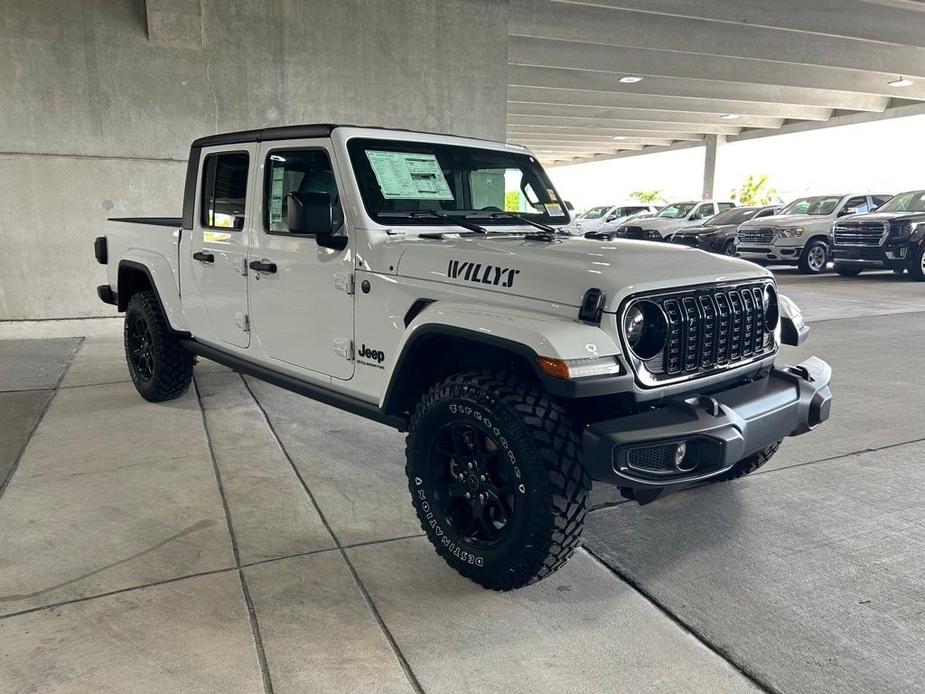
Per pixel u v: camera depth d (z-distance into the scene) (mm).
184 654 2295
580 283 2525
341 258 3295
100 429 4512
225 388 5539
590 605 2631
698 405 2596
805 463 4059
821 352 7004
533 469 2451
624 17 12609
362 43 9250
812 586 2760
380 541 3105
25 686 2129
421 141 3602
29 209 8219
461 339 2738
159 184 8656
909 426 4719
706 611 2588
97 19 8070
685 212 21422
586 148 34281
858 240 13727
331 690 2143
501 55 10086
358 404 3332
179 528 3182
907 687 2176
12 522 3211
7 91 7891
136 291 5285
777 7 11875
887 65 16094
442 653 2334
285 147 3578
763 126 25844
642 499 2775
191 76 8547
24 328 7980
